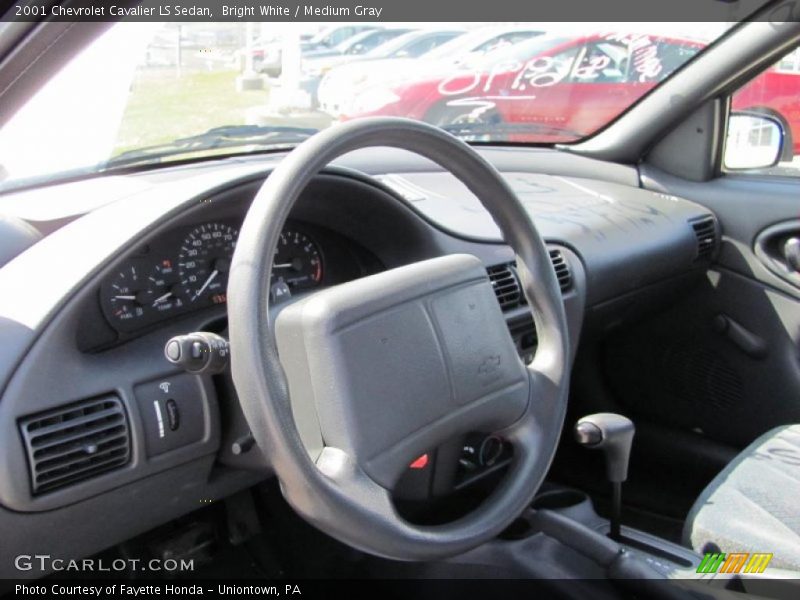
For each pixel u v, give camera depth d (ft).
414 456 3.88
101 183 6.02
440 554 3.74
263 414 3.37
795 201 7.80
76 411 4.17
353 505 3.50
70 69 4.48
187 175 6.51
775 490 5.24
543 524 5.12
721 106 8.39
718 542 4.96
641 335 8.66
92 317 4.50
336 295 3.76
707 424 8.35
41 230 4.96
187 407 4.53
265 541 6.29
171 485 4.63
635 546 5.19
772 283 7.89
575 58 10.85
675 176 8.71
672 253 7.69
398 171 8.05
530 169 9.25
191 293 5.00
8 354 4.01
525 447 4.37
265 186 3.61
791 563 4.67
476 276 4.30
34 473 4.01
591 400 8.97
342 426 3.66
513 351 4.37
